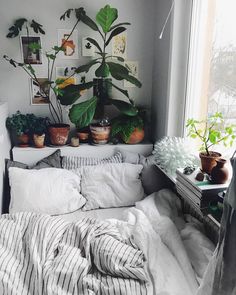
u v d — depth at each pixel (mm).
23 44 2430
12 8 2352
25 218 1722
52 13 2410
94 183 2186
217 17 1888
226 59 1805
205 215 1476
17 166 2240
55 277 1334
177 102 2256
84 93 2609
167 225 1721
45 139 2551
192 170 1677
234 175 984
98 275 1426
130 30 2555
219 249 1053
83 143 2582
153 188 2279
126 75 2316
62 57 2504
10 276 1372
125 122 2520
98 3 2463
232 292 1021
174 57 2158
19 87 2510
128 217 1824
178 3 2057
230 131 1603
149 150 2598
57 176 2150
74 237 1609
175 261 1489
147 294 1306
